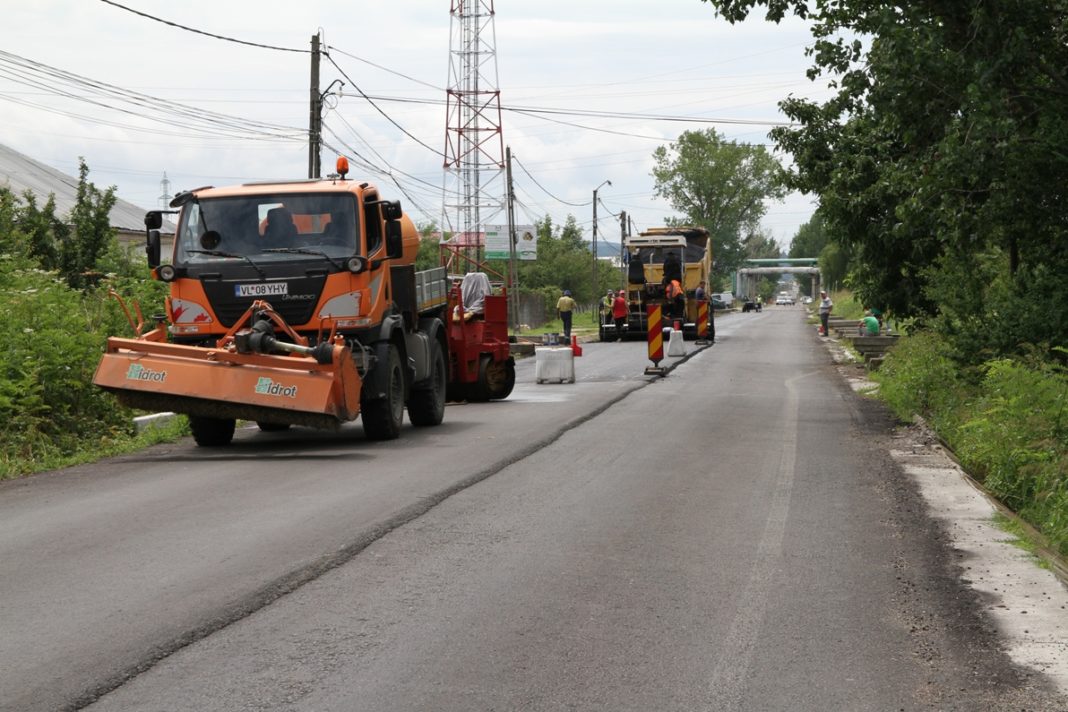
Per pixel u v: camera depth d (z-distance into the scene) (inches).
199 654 242.4
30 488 470.9
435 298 776.9
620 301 2084.2
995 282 860.6
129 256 1145.4
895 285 1198.3
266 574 309.0
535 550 343.3
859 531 375.9
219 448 606.9
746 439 626.8
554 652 244.7
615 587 299.9
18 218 1134.4
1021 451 473.4
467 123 2591.0
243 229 602.5
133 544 350.0
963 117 623.5
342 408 550.6
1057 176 639.8
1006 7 599.5
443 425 709.3
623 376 1160.8
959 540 362.3
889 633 260.7
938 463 534.9
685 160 5703.7
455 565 323.0
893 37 608.4
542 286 3939.5
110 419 671.8
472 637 255.0
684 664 237.3
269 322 583.5
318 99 1454.2
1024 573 317.7
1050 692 222.2
